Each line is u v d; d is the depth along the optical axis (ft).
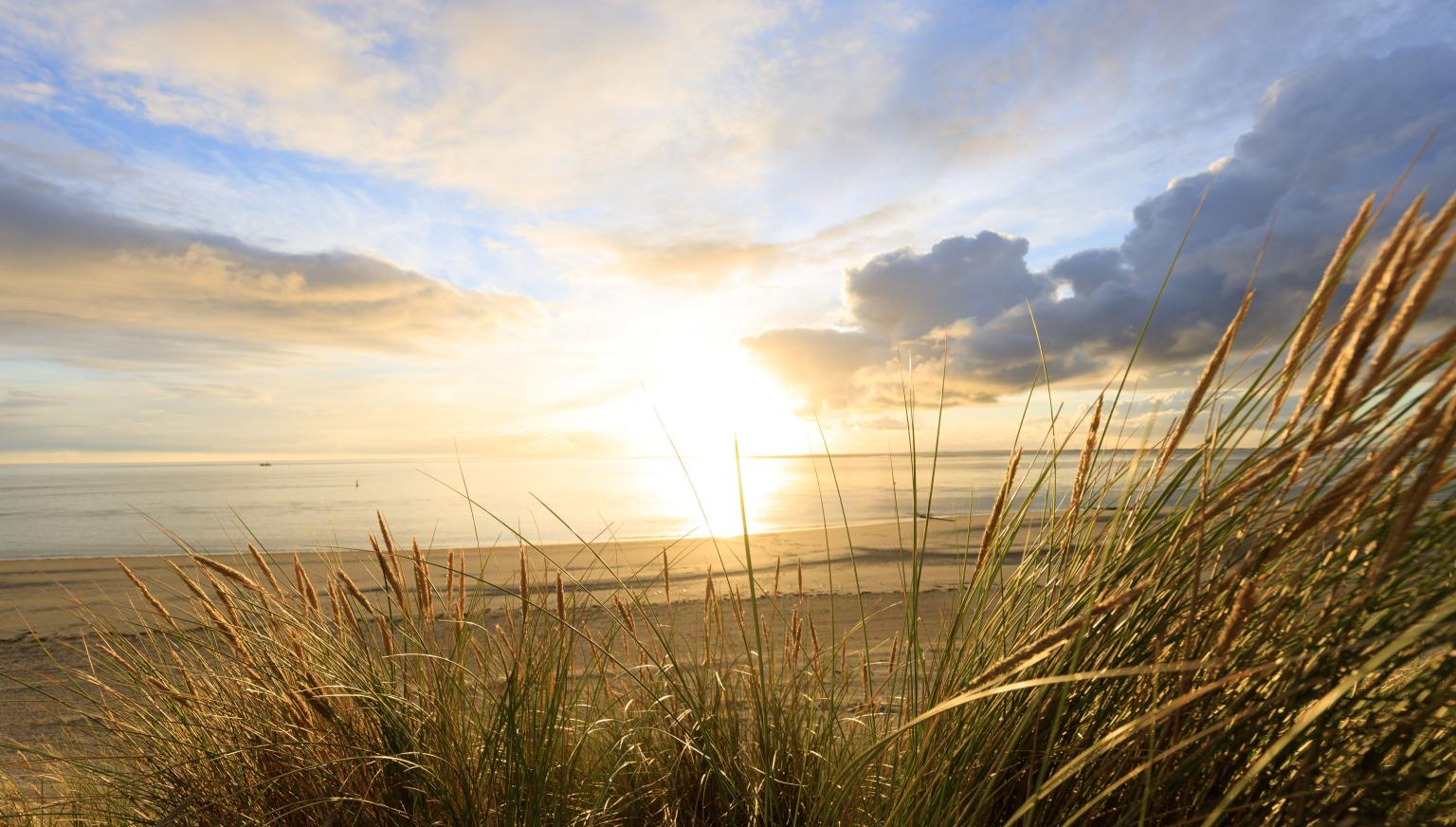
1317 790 4.14
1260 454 4.43
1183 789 4.48
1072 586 5.30
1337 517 3.98
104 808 8.28
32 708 14.65
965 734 5.42
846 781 6.46
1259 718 4.25
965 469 136.56
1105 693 4.99
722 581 30.58
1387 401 3.37
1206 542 4.67
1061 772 3.94
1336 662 3.91
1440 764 3.80
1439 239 3.01
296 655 7.32
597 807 7.08
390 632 7.58
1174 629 4.77
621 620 9.08
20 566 42.73
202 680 8.02
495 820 6.43
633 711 8.57
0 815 8.49
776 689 8.11
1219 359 4.08
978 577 5.59
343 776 6.91
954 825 5.19
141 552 52.95
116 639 8.64
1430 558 3.91
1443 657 3.89
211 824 6.91
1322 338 4.24
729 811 7.13
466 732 7.14
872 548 43.93
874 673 9.27
